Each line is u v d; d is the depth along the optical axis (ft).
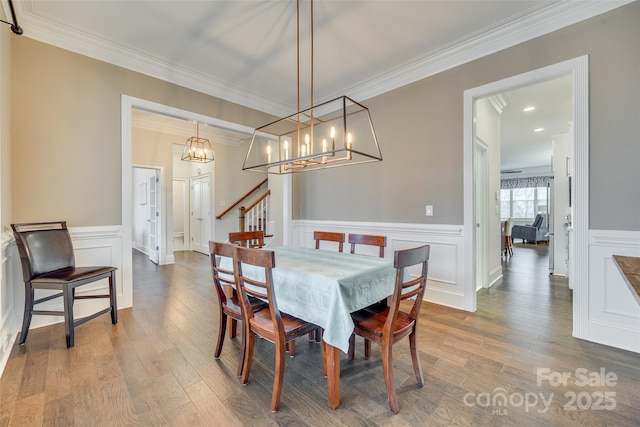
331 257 7.13
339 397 5.06
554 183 14.85
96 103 8.91
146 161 17.20
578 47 7.27
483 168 12.37
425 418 4.64
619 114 6.78
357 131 12.42
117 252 9.38
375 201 11.84
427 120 10.21
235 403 5.01
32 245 7.20
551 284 12.82
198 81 11.16
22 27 7.64
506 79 8.44
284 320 5.60
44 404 4.91
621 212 6.78
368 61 10.11
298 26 8.16
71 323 6.96
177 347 7.00
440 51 9.45
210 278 13.96
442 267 9.95
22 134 7.70
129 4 7.29
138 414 4.71
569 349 6.82
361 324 5.31
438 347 6.97
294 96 13.10
